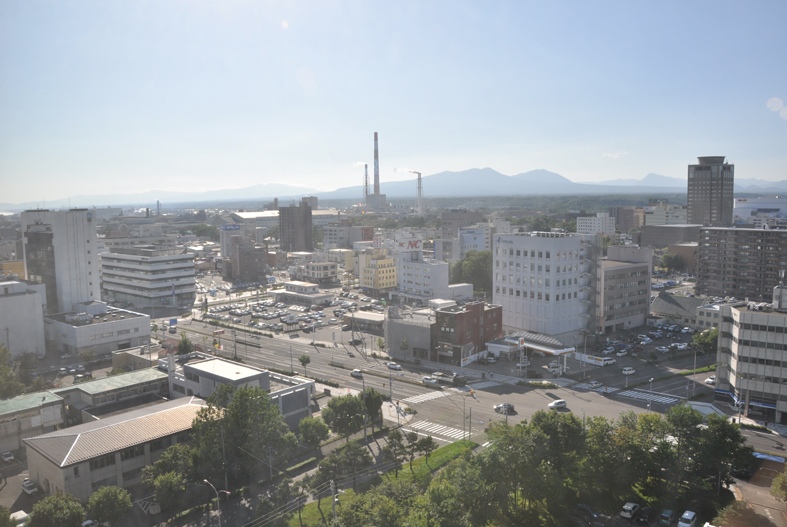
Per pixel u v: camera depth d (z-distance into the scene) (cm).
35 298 14975
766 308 11081
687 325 18712
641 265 18838
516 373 13675
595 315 16775
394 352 15738
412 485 7069
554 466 7488
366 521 5853
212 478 7719
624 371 13388
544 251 15800
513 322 17000
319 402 11544
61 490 7462
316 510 7294
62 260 17562
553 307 15750
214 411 8144
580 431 7712
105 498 6712
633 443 7506
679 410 7775
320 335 18325
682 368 13950
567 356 15100
